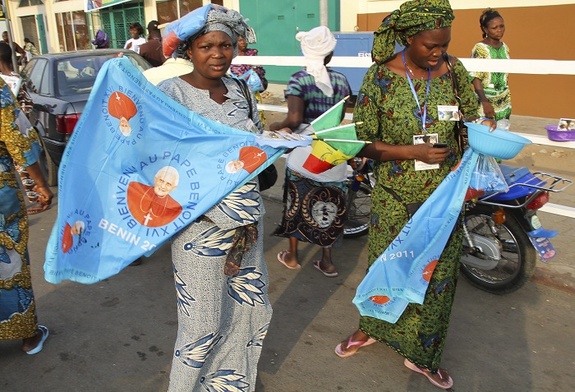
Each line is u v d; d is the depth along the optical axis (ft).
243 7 41.98
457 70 8.53
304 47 11.73
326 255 13.61
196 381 7.84
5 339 10.04
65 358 10.36
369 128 8.44
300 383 9.56
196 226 7.27
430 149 7.94
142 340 10.96
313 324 11.46
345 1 34.58
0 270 9.57
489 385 9.46
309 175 12.53
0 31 75.92
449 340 10.79
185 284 7.46
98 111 6.82
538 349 10.46
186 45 7.15
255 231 7.50
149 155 7.08
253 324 8.27
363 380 9.62
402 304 8.81
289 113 11.94
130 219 7.16
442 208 8.34
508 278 12.16
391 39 8.22
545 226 15.42
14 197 9.39
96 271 7.30
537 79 27.07
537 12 26.32
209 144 7.13
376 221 9.06
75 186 6.93
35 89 20.90
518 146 7.98
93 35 62.18
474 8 28.48
